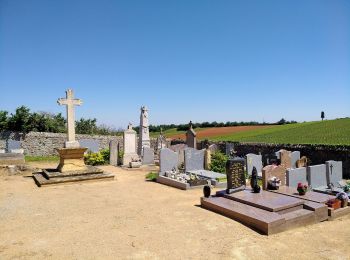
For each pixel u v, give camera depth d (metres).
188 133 26.58
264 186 10.94
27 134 27.94
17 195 11.79
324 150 18.14
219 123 64.38
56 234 7.30
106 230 7.60
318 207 8.71
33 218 8.66
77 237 7.10
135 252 6.28
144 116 24.41
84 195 11.90
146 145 24.34
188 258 6.04
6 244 6.67
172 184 14.05
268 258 6.12
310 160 18.88
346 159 16.81
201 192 12.66
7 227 7.84
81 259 5.93
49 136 28.52
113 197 11.57
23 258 5.95
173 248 6.51
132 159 21.33
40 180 13.95
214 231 7.56
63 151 14.93
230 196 9.88
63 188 13.32
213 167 17.73
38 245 6.61
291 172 12.15
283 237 7.31
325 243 6.96
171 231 7.55
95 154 22.56
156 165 21.59
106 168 20.48
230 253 6.30
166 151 15.73
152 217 8.76
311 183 12.84
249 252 6.38
